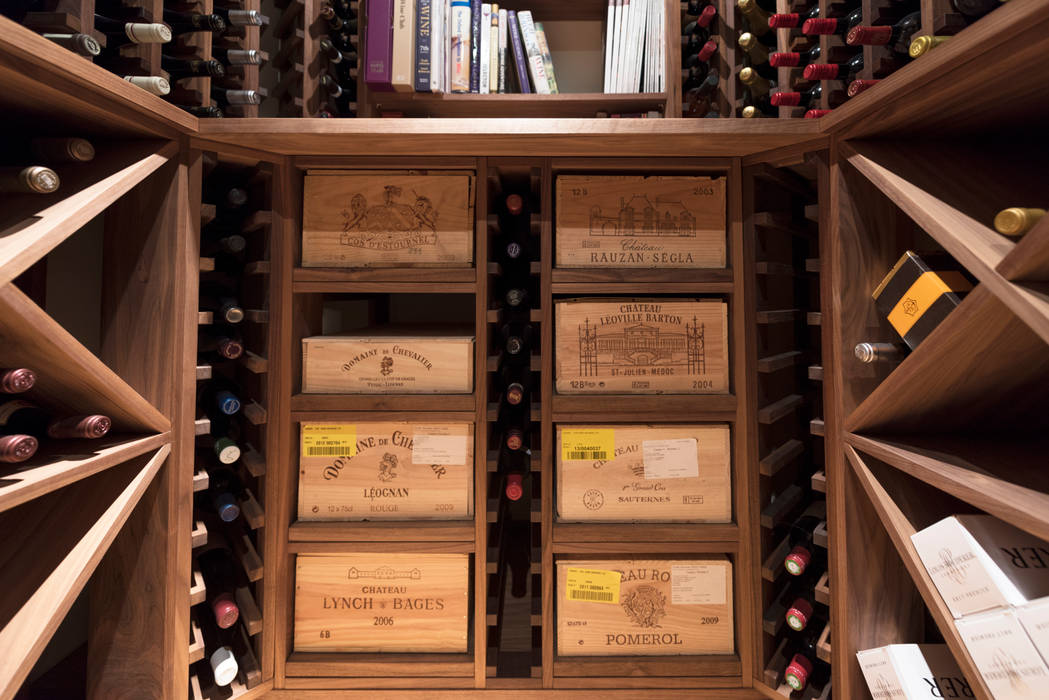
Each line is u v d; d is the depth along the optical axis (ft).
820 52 3.29
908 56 2.92
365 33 4.28
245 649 3.66
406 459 3.79
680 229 3.84
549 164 3.71
